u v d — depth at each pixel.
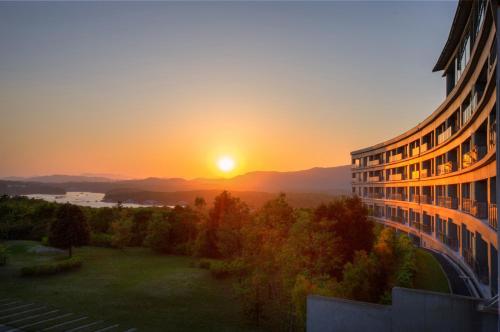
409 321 9.46
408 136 44.41
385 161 55.09
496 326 8.43
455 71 28.81
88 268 31.19
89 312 19.33
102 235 44.91
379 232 22.61
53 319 17.88
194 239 40.50
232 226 31.06
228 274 28.41
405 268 18.19
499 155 7.33
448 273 20.50
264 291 19.27
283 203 23.50
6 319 17.55
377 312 9.93
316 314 10.85
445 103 29.05
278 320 18.53
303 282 15.13
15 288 23.75
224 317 19.42
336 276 19.00
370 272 17.02
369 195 60.31
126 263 34.12
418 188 41.88
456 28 24.20
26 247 38.19
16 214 48.28
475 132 21.00
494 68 14.11
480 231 18.41
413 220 43.28
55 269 28.69
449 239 27.97
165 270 31.03
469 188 24.11
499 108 7.35
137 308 20.50
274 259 19.69
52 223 34.97
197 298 22.83
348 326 10.32
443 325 9.02
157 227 40.59
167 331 17.09
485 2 16.33
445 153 30.89
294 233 18.23
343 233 20.50
